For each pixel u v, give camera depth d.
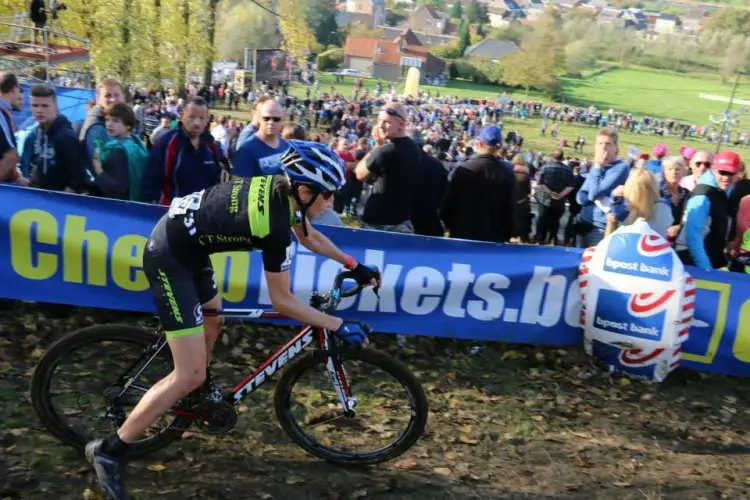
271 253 2.72
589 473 3.44
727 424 4.15
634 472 3.50
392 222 4.87
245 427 3.44
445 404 3.97
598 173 5.48
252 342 4.32
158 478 2.97
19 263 4.20
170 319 2.72
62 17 23.31
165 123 8.10
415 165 4.84
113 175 4.53
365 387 3.79
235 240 2.69
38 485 2.82
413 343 4.61
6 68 12.80
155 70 27.50
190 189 4.41
